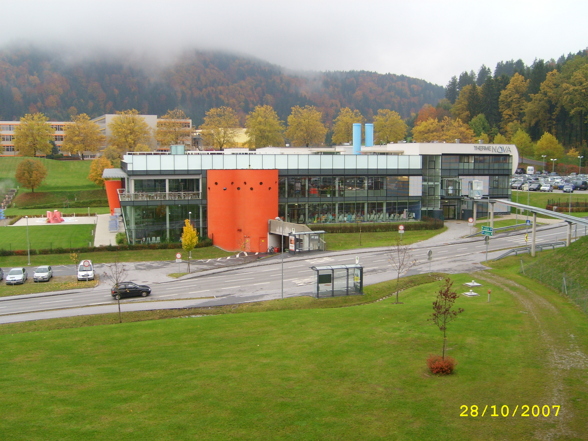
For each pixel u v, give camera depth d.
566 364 27.95
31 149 154.25
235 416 22.89
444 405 23.73
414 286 50.53
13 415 23.05
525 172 151.25
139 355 31.00
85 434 21.36
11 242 74.62
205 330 35.84
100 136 158.00
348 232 77.50
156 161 75.12
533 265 53.72
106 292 51.03
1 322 40.97
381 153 92.06
